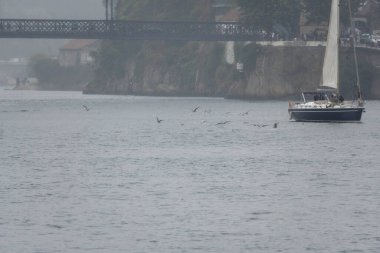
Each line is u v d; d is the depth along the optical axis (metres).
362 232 85.06
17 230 85.75
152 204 95.25
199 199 97.50
